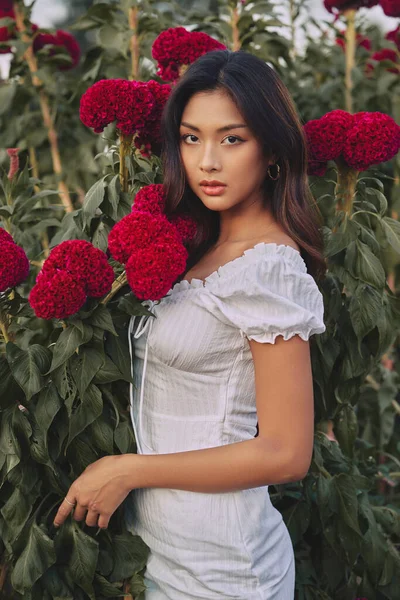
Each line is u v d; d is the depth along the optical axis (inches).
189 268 61.9
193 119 55.4
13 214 80.0
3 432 60.8
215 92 55.0
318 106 119.1
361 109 119.9
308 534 80.9
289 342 52.4
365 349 76.2
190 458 53.9
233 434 57.2
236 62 55.4
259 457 51.9
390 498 112.9
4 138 116.3
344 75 122.6
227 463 52.7
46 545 61.2
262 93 54.9
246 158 55.7
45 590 62.8
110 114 65.1
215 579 56.2
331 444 84.7
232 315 53.4
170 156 60.8
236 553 56.1
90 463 61.8
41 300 53.2
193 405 57.4
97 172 114.1
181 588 57.3
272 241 57.5
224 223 61.4
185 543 56.4
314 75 130.0
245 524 56.6
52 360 58.2
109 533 61.5
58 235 77.2
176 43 74.3
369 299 71.7
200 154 56.1
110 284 55.6
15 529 61.7
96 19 103.9
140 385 60.6
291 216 59.4
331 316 73.5
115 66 106.3
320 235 60.4
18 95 114.2
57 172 116.9
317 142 69.1
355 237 71.1
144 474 54.9
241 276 54.2
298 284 54.2
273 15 101.9
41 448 60.6
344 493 75.2
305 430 52.2
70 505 57.6
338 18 116.6
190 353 55.5
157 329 56.8
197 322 55.4
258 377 53.4
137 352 60.5
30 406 61.9
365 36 122.9
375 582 79.8
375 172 77.6
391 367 117.6
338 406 78.2
